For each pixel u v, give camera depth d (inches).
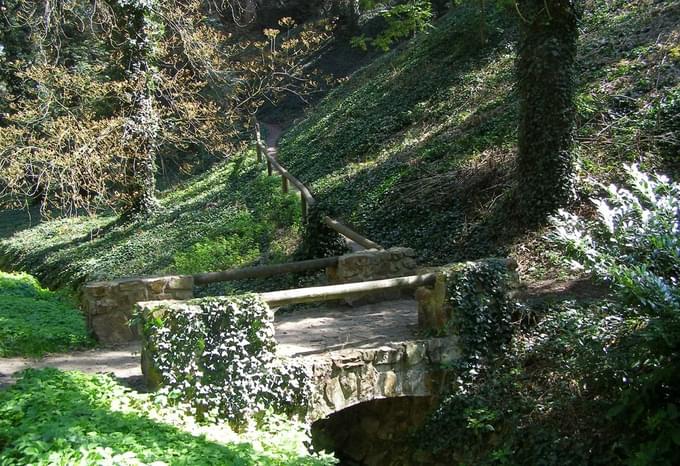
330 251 480.4
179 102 660.7
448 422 289.9
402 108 812.6
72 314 414.0
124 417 208.1
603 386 258.8
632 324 260.5
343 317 353.4
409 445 302.0
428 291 315.6
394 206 555.5
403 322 338.0
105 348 336.2
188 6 658.2
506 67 716.7
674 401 234.5
